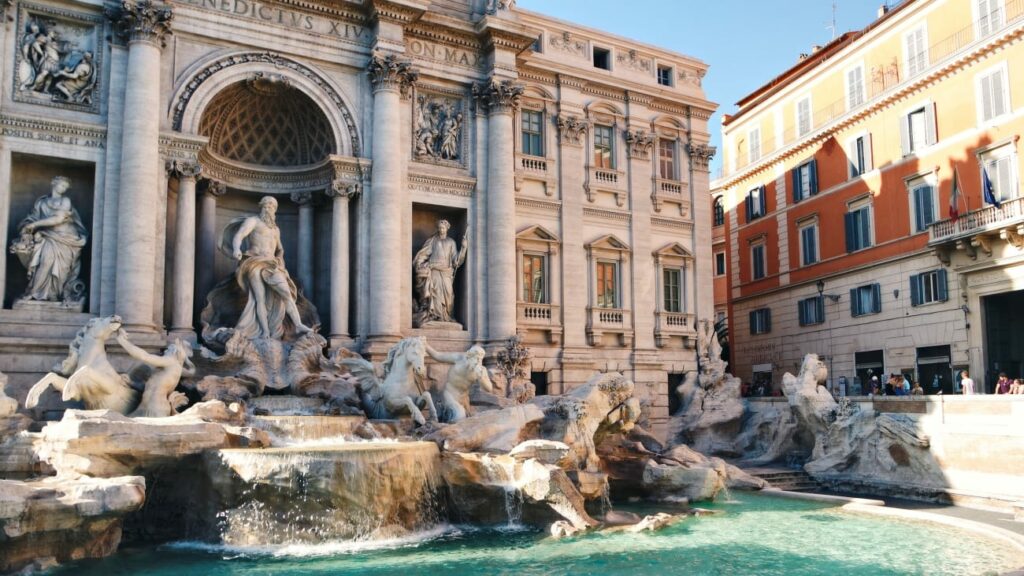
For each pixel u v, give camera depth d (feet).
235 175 107.86
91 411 64.90
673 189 137.39
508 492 71.92
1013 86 110.22
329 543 63.00
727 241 180.65
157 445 62.85
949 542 67.62
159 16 92.53
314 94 104.17
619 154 132.16
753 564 58.90
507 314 112.06
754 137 172.24
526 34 115.75
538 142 125.70
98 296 89.86
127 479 58.65
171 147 94.43
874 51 137.08
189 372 80.53
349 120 106.11
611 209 129.39
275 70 102.22
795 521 77.71
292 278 108.06
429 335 108.47
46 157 89.76
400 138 108.78
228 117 104.78
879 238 133.90
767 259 165.58
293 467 61.93
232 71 99.30
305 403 86.69
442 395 90.68
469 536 67.82
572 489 71.77
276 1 102.17
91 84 92.27
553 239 122.62
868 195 136.87
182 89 95.96
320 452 63.05
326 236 111.14
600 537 67.97
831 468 105.91
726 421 125.49
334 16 106.11
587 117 129.18
